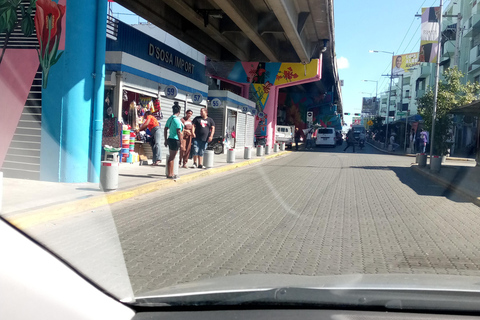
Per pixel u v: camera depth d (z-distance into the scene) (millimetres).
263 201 9734
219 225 7141
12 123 9766
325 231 6961
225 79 32469
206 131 15000
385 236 6715
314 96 53500
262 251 5621
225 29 22781
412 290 2791
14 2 9453
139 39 19812
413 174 16969
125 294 2838
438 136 20922
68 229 6109
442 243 6320
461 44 41812
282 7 17812
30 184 9258
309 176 15266
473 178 14422
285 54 30297
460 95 21719
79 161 9711
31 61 9578
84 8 9398
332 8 22859
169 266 4789
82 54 9492
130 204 8695
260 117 31891
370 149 42125
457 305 2646
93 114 9891
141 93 14820
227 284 3021
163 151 16453
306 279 3182
